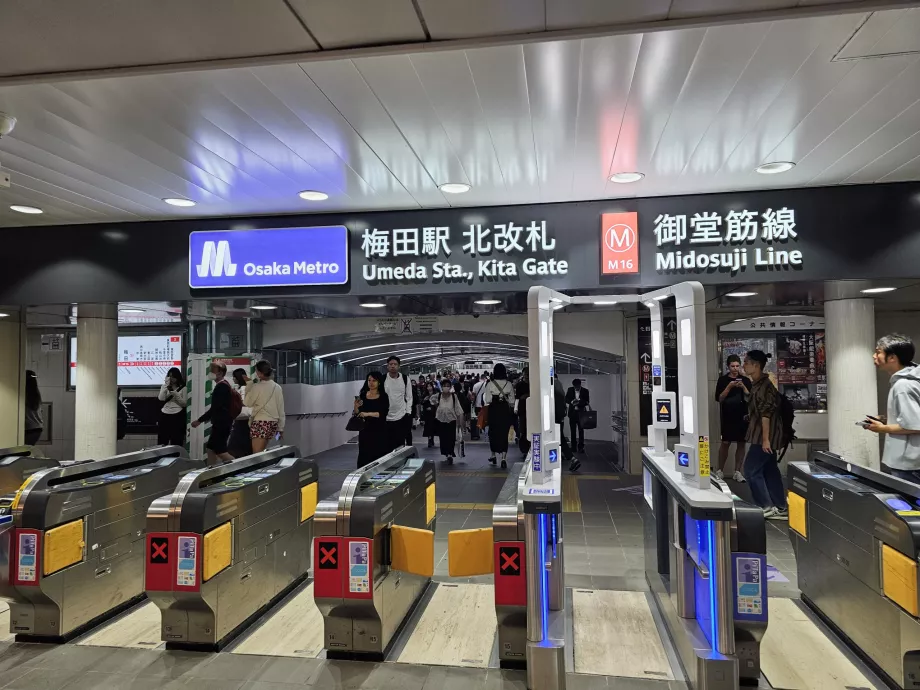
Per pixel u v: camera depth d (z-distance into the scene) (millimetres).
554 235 5824
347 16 2672
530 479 3980
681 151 4586
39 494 4277
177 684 3783
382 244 6047
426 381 21031
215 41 2895
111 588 4914
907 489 3748
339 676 3885
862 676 3838
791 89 3639
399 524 4672
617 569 5848
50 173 4922
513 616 3955
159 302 6469
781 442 7734
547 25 2764
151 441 12453
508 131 4219
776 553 6383
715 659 3475
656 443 5297
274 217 6211
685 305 4109
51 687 3756
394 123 4094
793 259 5430
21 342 8891
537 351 3900
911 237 5266
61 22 2701
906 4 2541
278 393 8602
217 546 4273
